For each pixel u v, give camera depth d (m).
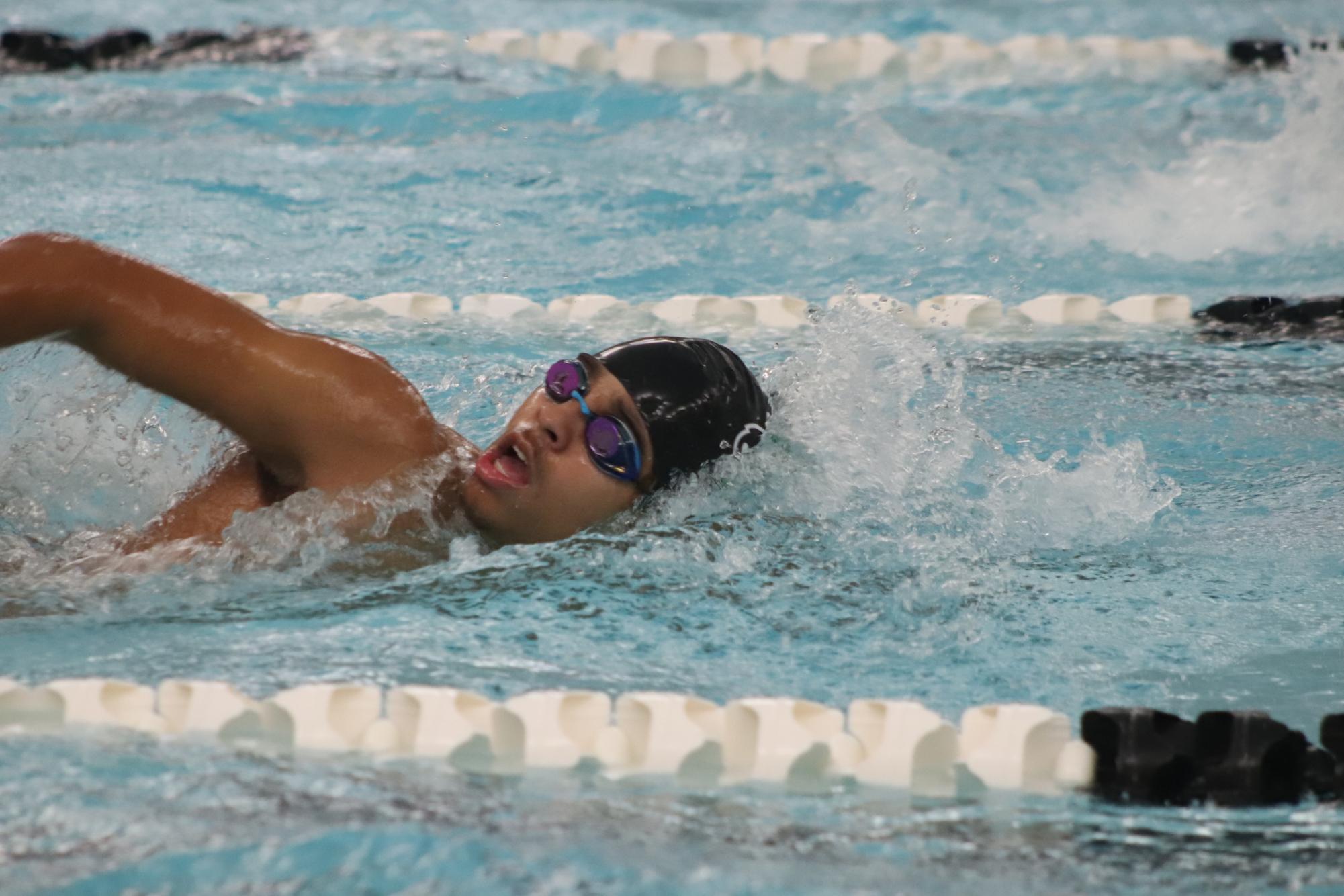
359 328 14.38
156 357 7.51
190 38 27.23
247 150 20.88
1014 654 7.97
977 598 8.62
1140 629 8.38
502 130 22.53
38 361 9.13
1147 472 11.03
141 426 8.96
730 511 9.09
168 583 7.92
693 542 8.71
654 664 7.58
